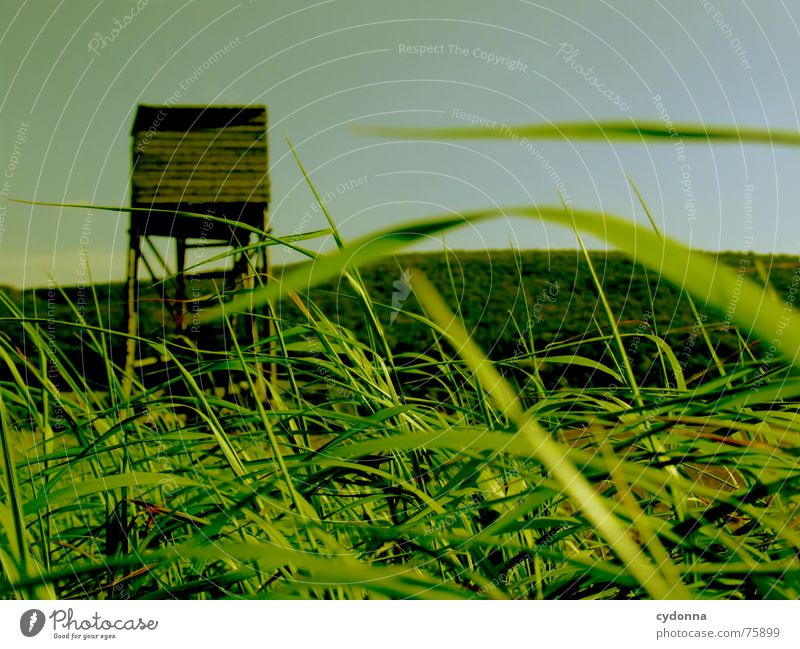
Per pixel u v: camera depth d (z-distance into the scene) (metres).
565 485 0.43
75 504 1.01
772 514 0.87
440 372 1.21
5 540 0.78
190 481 0.86
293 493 0.76
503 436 0.57
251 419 1.06
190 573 1.00
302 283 0.23
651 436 0.86
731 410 0.87
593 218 0.19
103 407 1.06
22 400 0.94
